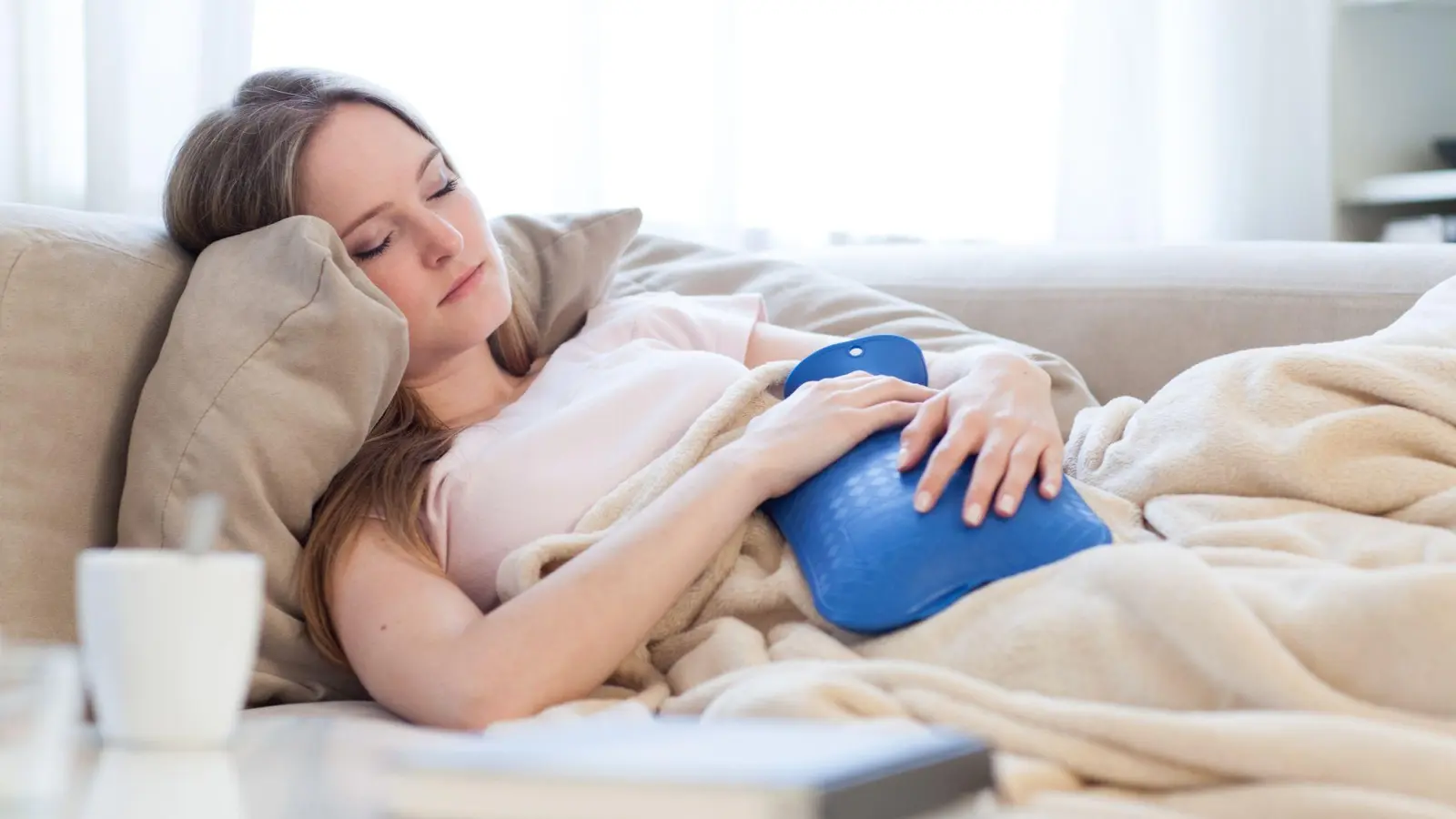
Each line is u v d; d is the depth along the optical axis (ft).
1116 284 5.68
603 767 1.55
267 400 3.72
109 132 7.57
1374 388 3.73
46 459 3.71
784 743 1.78
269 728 2.49
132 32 7.66
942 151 9.25
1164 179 9.86
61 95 7.83
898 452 3.77
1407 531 3.32
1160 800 2.61
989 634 3.16
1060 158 9.37
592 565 3.53
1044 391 3.95
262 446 3.71
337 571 3.82
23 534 3.62
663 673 3.80
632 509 4.00
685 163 8.84
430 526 4.11
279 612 3.76
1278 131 9.67
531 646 3.38
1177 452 3.83
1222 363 3.97
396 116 4.58
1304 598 2.85
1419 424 3.62
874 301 5.67
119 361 3.94
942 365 4.77
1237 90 9.68
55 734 1.79
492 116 8.45
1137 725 2.60
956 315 5.95
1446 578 2.68
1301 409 3.76
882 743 1.77
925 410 3.83
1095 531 3.55
